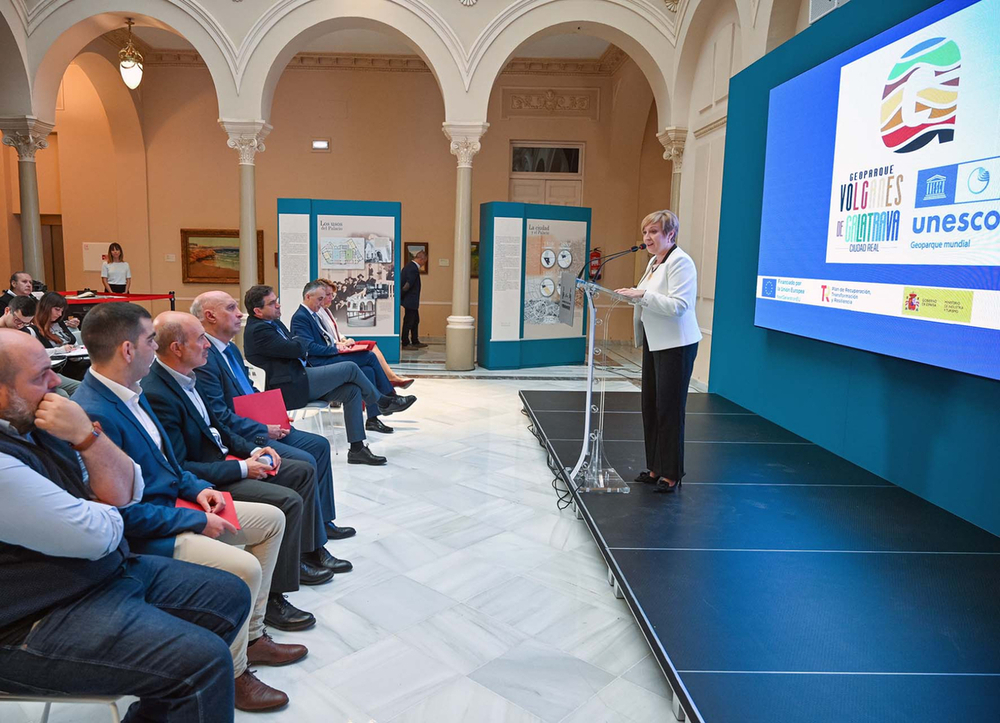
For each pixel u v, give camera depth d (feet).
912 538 11.53
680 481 13.98
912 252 12.98
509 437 20.58
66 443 6.31
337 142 41.73
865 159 14.51
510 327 32.73
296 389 16.58
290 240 30.50
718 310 24.00
